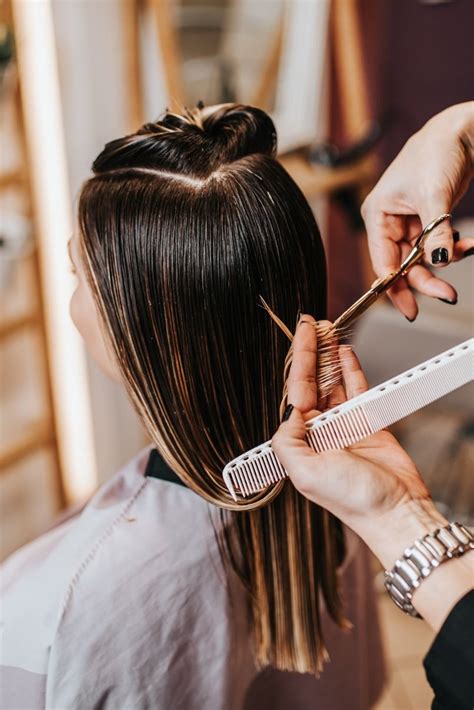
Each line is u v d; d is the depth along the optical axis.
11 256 1.68
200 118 0.62
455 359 0.49
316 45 2.27
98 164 0.61
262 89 2.20
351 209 2.26
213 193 0.56
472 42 2.23
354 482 0.47
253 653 0.74
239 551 0.67
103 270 0.58
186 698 0.67
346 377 0.54
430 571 0.46
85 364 1.99
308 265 0.60
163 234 0.56
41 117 1.73
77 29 1.72
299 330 0.54
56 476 1.98
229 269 0.56
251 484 0.52
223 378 0.58
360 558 0.85
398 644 1.75
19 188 1.70
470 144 0.62
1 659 0.65
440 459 2.45
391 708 1.59
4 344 1.86
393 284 0.56
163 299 0.56
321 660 0.72
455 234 0.55
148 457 0.69
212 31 2.00
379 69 2.37
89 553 0.64
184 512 0.66
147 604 0.63
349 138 2.44
